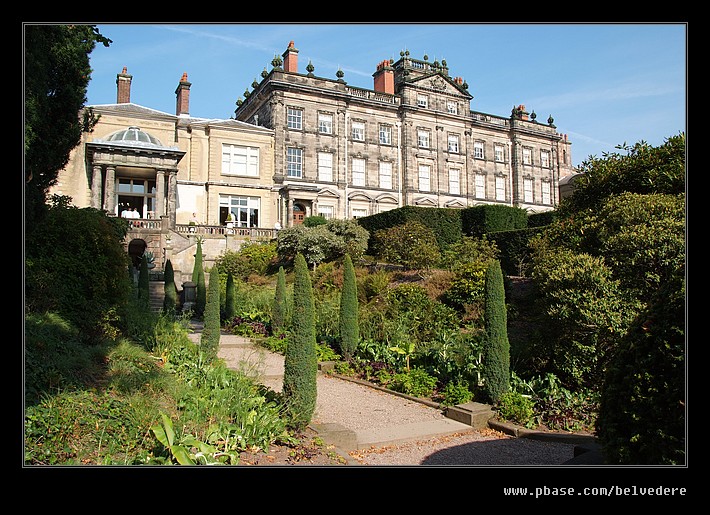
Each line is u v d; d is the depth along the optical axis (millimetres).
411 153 42188
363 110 40812
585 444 7438
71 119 9648
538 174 49656
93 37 9664
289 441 6488
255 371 9836
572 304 9156
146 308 15594
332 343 14664
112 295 10750
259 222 35656
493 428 8492
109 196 29516
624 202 10359
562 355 9383
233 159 35625
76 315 9219
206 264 30750
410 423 8617
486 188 46406
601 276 9195
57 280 9086
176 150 30656
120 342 9664
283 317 17375
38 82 7453
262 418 6418
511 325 12773
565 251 10844
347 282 13516
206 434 5812
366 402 10031
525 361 10250
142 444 5492
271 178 36625
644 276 9227
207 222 34188
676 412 3619
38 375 6289
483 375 9719
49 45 8367
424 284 17906
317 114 38594
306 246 26703
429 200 42375
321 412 9195
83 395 6234
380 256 24844
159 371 8586
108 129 32375
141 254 31359
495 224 27031
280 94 37250
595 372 8977
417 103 42938
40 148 8109
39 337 7195
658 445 3678
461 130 45094
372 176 40719
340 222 28219
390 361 12141
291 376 7215
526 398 8883
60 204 10867
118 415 6020
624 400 3979
